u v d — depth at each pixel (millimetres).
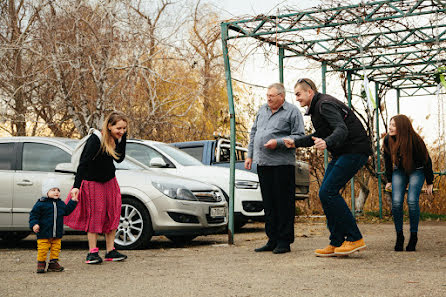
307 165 12758
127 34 14836
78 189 5781
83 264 5965
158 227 7305
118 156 5945
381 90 14586
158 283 4715
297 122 6652
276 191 6684
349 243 6133
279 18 8281
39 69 15203
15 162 7770
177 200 7383
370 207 15930
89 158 5816
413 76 13656
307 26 8258
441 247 7215
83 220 5938
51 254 5488
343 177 5949
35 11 15133
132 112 14664
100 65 14242
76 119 14406
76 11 14320
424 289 4207
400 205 6777
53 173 7582
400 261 5816
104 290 4441
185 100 15867
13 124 16391
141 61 14812
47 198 5480
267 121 6797
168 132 15891
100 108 13961
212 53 15695
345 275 4941
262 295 4129
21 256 6902
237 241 8602
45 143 7844
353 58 11141
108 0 14438
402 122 6773
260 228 11758
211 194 7914
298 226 11672
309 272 5152
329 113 5789
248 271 5289
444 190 14820
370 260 5914
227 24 8406
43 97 15680
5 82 14945
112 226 6066
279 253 6625
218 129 17188
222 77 16203
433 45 10484
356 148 5895
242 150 13281
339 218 6047
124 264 5906
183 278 4949
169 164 9734
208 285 4578
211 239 9070
